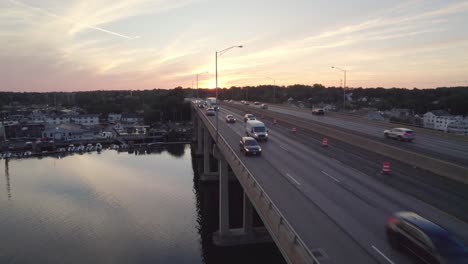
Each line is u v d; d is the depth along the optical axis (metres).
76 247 34.06
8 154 90.62
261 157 29.97
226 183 32.69
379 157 30.28
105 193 52.78
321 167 26.36
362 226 14.95
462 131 83.00
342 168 26.11
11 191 55.09
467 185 21.47
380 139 38.03
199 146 85.19
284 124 56.94
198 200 48.78
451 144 34.81
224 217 32.47
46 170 71.69
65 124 132.00
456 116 92.44
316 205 17.64
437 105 115.38
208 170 59.88
